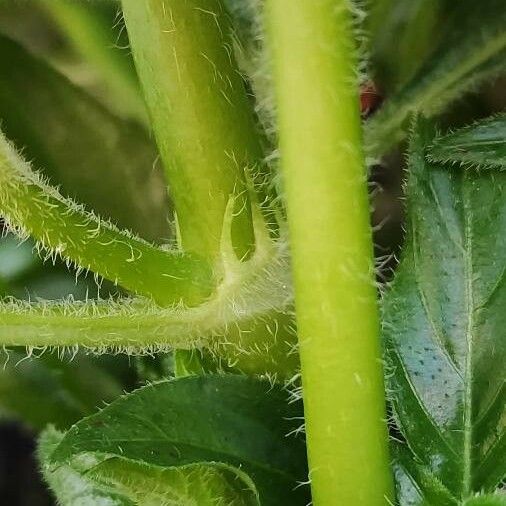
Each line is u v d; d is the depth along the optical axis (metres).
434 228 0.05
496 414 0.05
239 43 0.06
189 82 0.05
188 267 0.05
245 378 0.05
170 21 0.05
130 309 0.05
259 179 0.05
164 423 0.05
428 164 0.05
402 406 0.05
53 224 0.05
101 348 0.05
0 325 0.05
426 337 0.05
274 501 0.05
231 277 0.05
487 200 0.05
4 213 0.05
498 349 0.05
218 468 0.05
